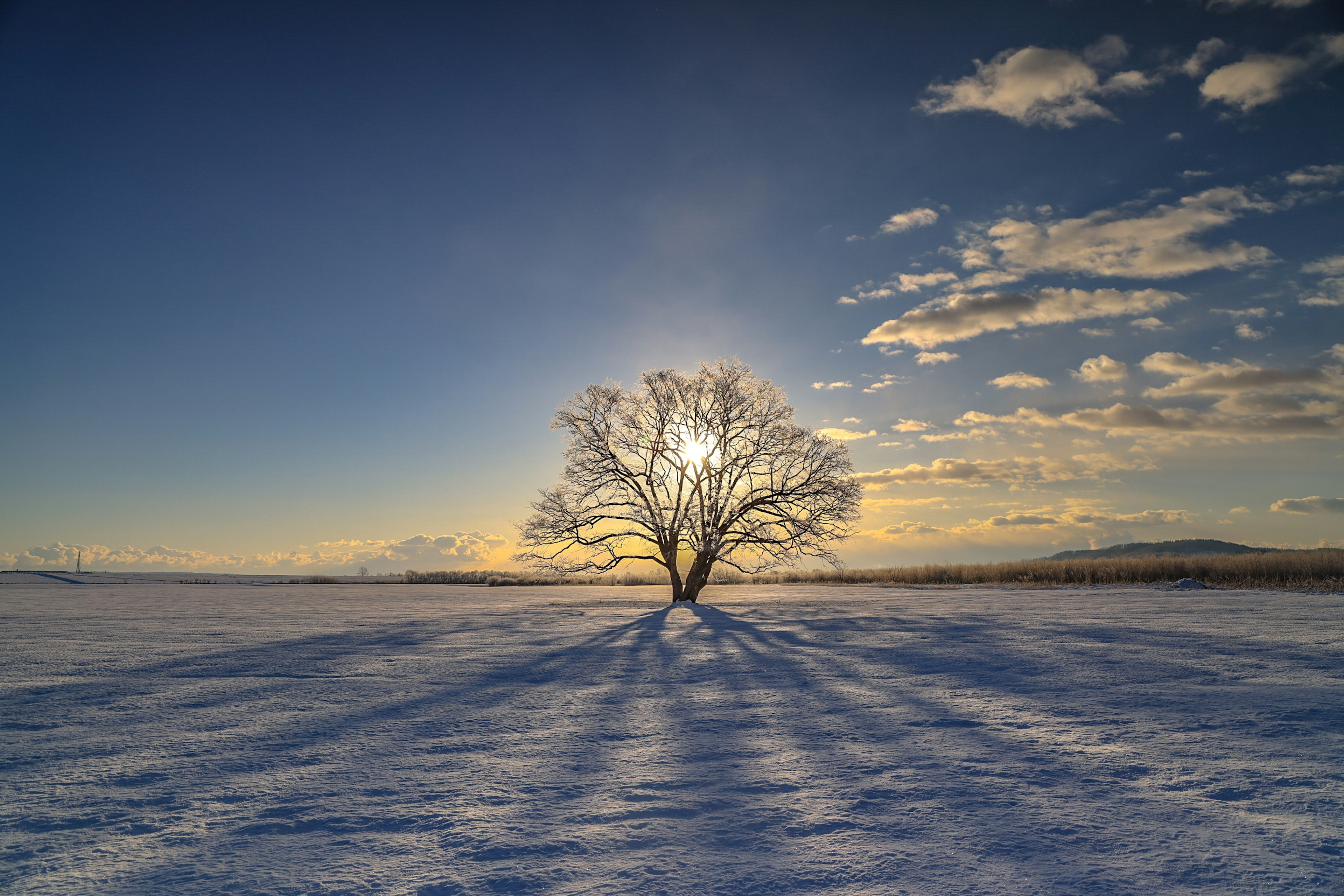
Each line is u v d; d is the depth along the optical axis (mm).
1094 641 13891
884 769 5738
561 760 6195
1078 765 5754
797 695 9172
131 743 6973
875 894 3553
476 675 11289
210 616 25578
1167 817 4578
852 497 31156
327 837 4469
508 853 4168
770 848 4184
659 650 14320
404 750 6613
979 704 8297
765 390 33188
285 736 7242
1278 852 3998
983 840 4234
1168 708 7820
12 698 9500
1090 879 3688
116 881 3855
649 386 32750
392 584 78812
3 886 3799
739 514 31250
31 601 37000
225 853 4234
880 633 16797
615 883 3725
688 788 5348
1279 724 6977
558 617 24406
